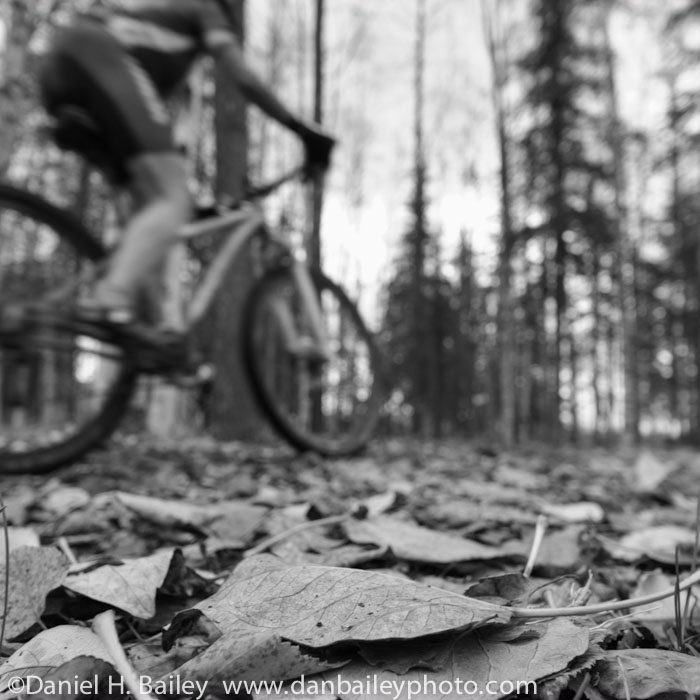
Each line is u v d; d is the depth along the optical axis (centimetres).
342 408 374
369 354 377
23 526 143
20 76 600
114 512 145
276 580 69
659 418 2591
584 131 1446
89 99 227
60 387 277
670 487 237
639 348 1634
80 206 1132
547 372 1673
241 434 509
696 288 1611
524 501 189
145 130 232
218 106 537
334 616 60
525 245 1377
